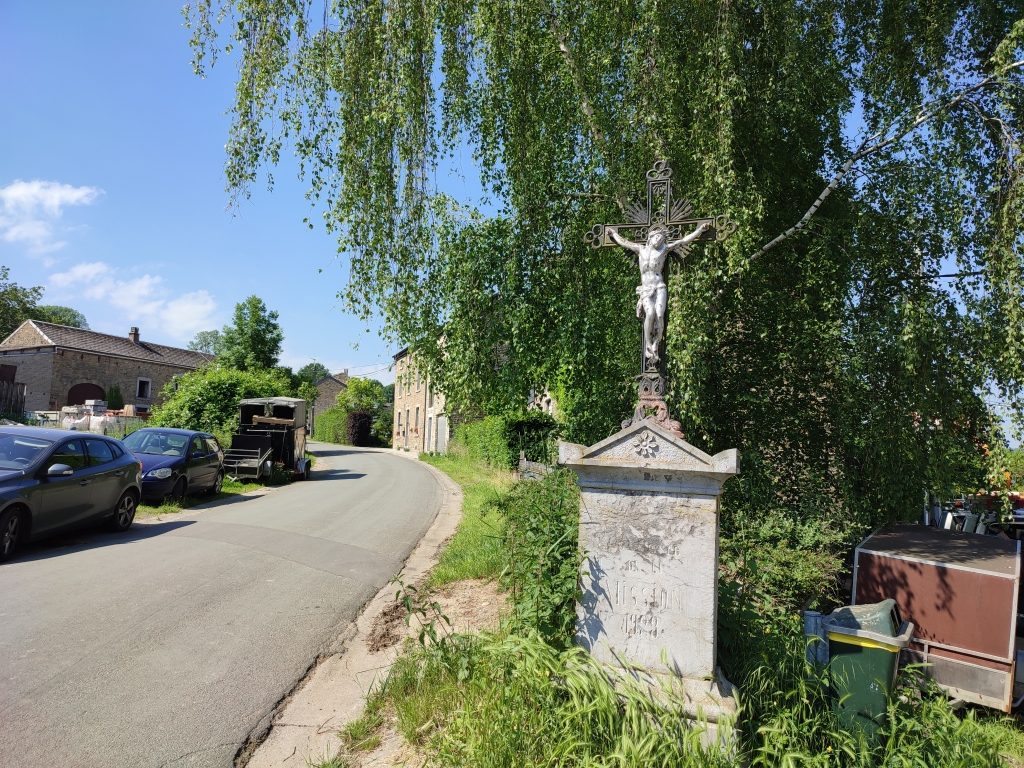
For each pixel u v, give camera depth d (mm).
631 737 3041
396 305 8539
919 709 4059
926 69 7926
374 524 11180
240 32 7836
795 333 8141
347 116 8016
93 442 9039
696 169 7906
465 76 8727
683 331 6945
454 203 8875
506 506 7961
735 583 4258
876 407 7320
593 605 3807
